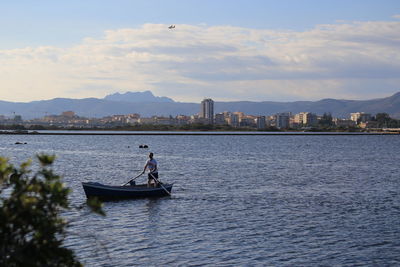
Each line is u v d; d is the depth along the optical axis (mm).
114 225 22766
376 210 27547
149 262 17109
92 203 6953
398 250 18922
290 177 46500
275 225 23328
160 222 23781
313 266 16953
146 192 31828
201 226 23016
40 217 6652
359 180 44188
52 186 6734
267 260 17562
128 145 125375
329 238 20766
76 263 7141
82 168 56031
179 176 47062
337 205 29266
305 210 27453
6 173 6723
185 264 16969
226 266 16828
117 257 17594
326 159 74938
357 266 16984
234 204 29422
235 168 56906
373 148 116812
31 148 107000
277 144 136000
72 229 21297
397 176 48188
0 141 147500
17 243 6629
